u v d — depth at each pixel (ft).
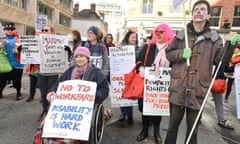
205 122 16.16
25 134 12.44
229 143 12.56
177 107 8.98
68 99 9.38
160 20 68.33
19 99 19.48
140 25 64.90
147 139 12.53
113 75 14.02
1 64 17.70
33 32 67.82
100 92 10.15
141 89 11.66
